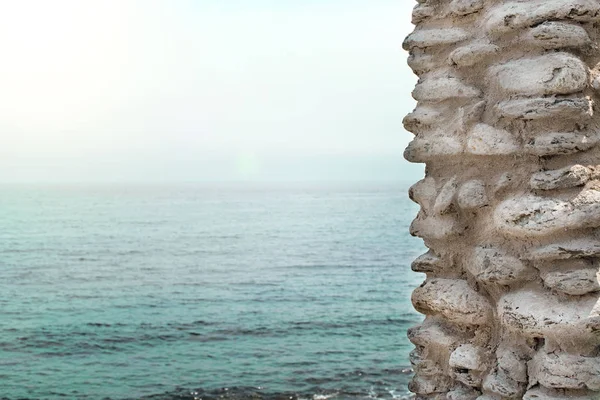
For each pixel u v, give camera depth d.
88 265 56.88
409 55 3.91
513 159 3.37
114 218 112.88
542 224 3.18
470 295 3.47
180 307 37.00
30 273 52.09
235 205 157.62
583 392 3.07
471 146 3.48
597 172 3.23
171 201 180.00
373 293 41.00
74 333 30.08
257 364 23.20
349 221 105.19
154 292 42.72
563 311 3.10
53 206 151.12
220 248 69.19
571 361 3.05
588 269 3.11
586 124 3.24
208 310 35.94
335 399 18.86
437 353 3.68
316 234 83.25
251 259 60.34
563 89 3.21
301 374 21.58
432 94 3.71
